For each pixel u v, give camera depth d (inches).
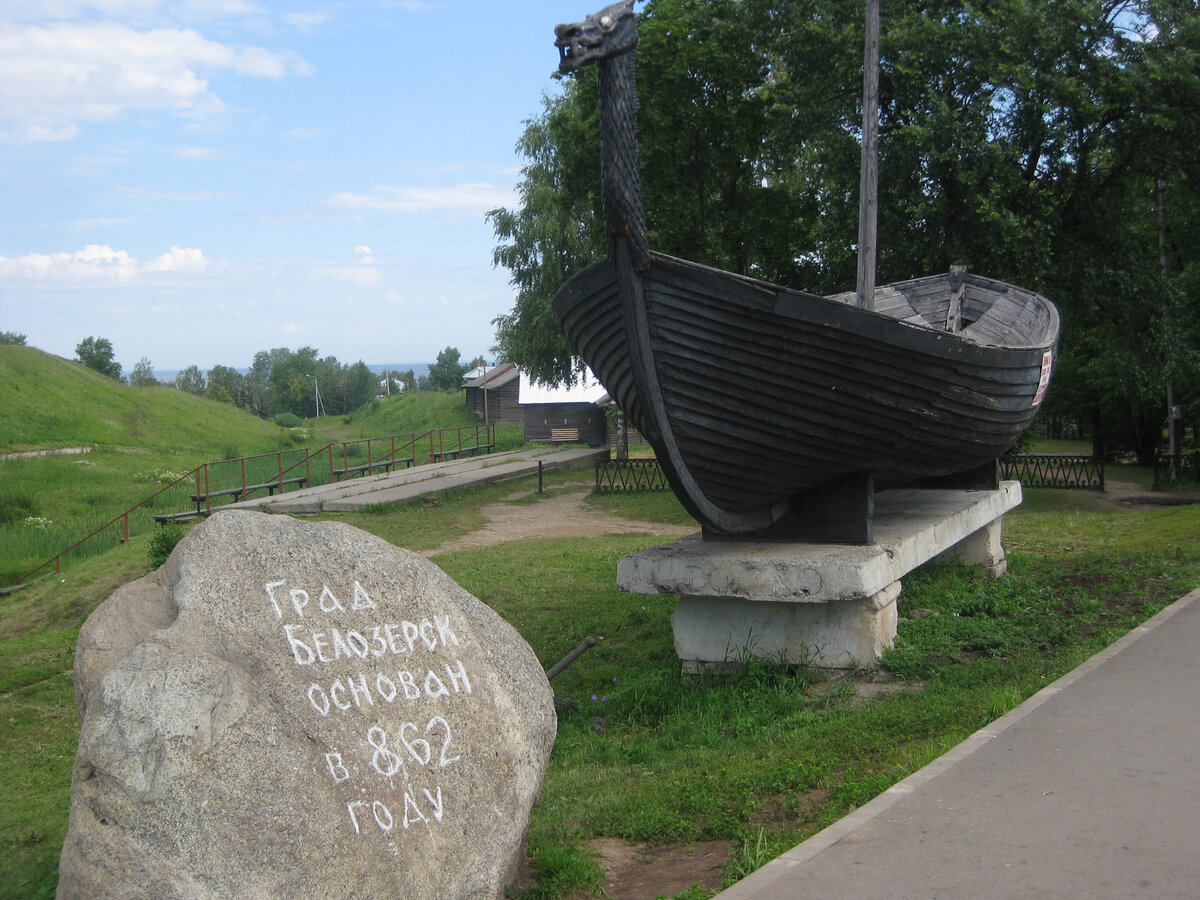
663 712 297.4
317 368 3922.2
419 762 149.2
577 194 842.2
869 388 285.3
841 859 151.6
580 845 183.2
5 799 278.2
